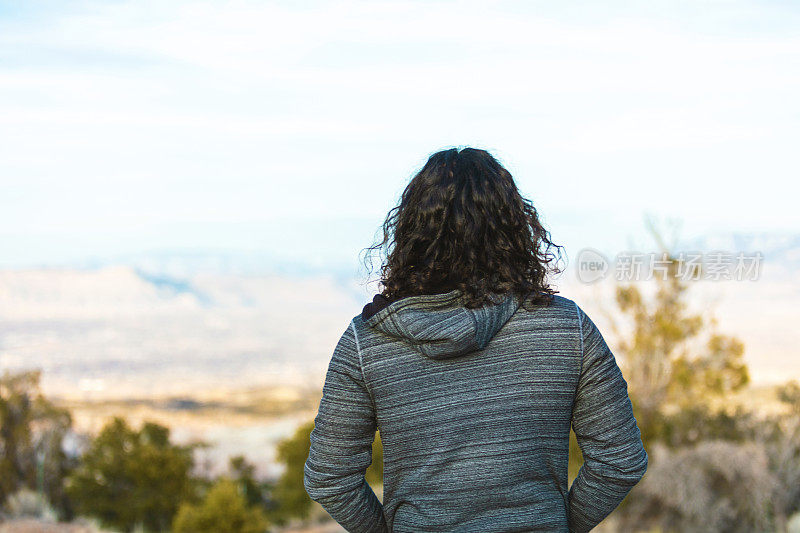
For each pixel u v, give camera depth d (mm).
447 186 1335
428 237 1332
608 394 1359
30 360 193375
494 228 1319
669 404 9375
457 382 1321
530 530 1305
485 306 1312
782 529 7809
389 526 1419
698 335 9344
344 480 1398
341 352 1387
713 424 8820
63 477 14180
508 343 1329
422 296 1321
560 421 1343
